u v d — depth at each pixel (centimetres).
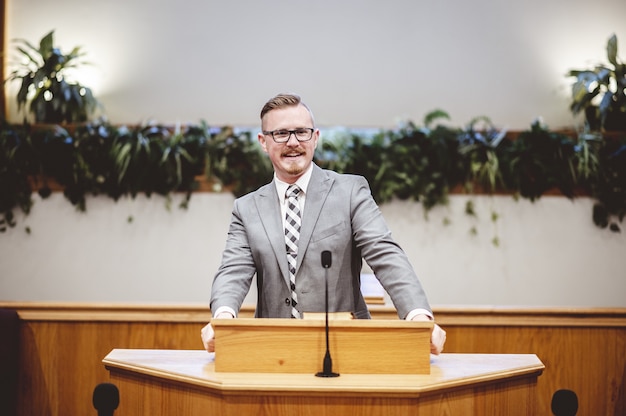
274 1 536
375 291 395
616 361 363
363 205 230
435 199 480
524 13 532
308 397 174
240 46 533
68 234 483
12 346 353
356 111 531
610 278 478
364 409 174
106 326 364
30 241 482
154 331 365
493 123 528
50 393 361
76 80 524
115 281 484
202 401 182
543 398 362
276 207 235
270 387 173
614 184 472
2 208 478
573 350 363
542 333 364
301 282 225
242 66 532
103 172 478
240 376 182
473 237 484
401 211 486
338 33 534
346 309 226
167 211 486
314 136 233
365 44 534
